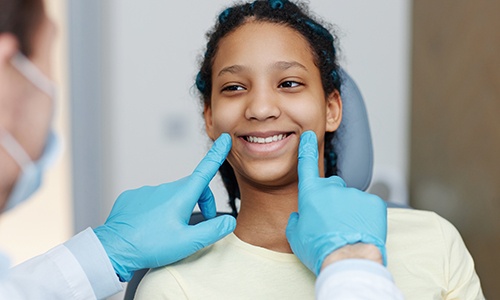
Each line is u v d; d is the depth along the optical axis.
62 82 2.22
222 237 1.00
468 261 1.14
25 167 0.63
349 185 1.40
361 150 1.38
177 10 2.28
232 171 1.22
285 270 1.01
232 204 1.25
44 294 0.93
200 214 1.32
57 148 0.68
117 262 0.99
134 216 1.01
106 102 2.29
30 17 0.60
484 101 2.01
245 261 1.02
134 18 2.27
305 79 1.03
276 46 1.01
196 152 2.35
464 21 2.08
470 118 2.09
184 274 1.00
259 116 0.99
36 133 0.63
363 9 2.34
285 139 1.03
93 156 2.29
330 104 1.13
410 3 2.35
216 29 1.10
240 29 1.04
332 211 0.93
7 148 0.62
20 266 0.96
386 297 0.79
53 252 0.98
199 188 1.02
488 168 2.01
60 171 2.33
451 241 1.12
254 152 1.02
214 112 1.06
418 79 2.34
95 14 2.22
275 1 1.06
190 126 2.33
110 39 2.26
